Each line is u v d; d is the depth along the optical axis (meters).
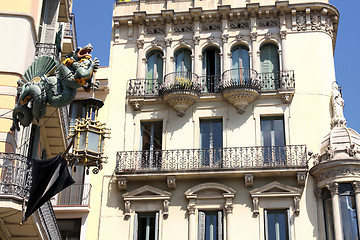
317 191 28.61
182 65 32.81
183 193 29.55
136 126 31.55
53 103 17.70
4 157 18.75
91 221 29.67
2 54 20.41
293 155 29.44
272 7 32.56
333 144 28.91
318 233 28.05
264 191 28.92
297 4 32.47
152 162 30.44
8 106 19.69
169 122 31.25
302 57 31.88
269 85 31.41
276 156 29.59
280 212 28.88
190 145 30.67
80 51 17.77
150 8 34.16
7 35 20.73
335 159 28.14
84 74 17.28
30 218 19.61
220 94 31.22
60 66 17.75
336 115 30.47
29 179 18.98
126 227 29.36
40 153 27.02
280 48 32.12
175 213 29.23
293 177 29.22
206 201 29.17
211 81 31.95
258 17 32.88
